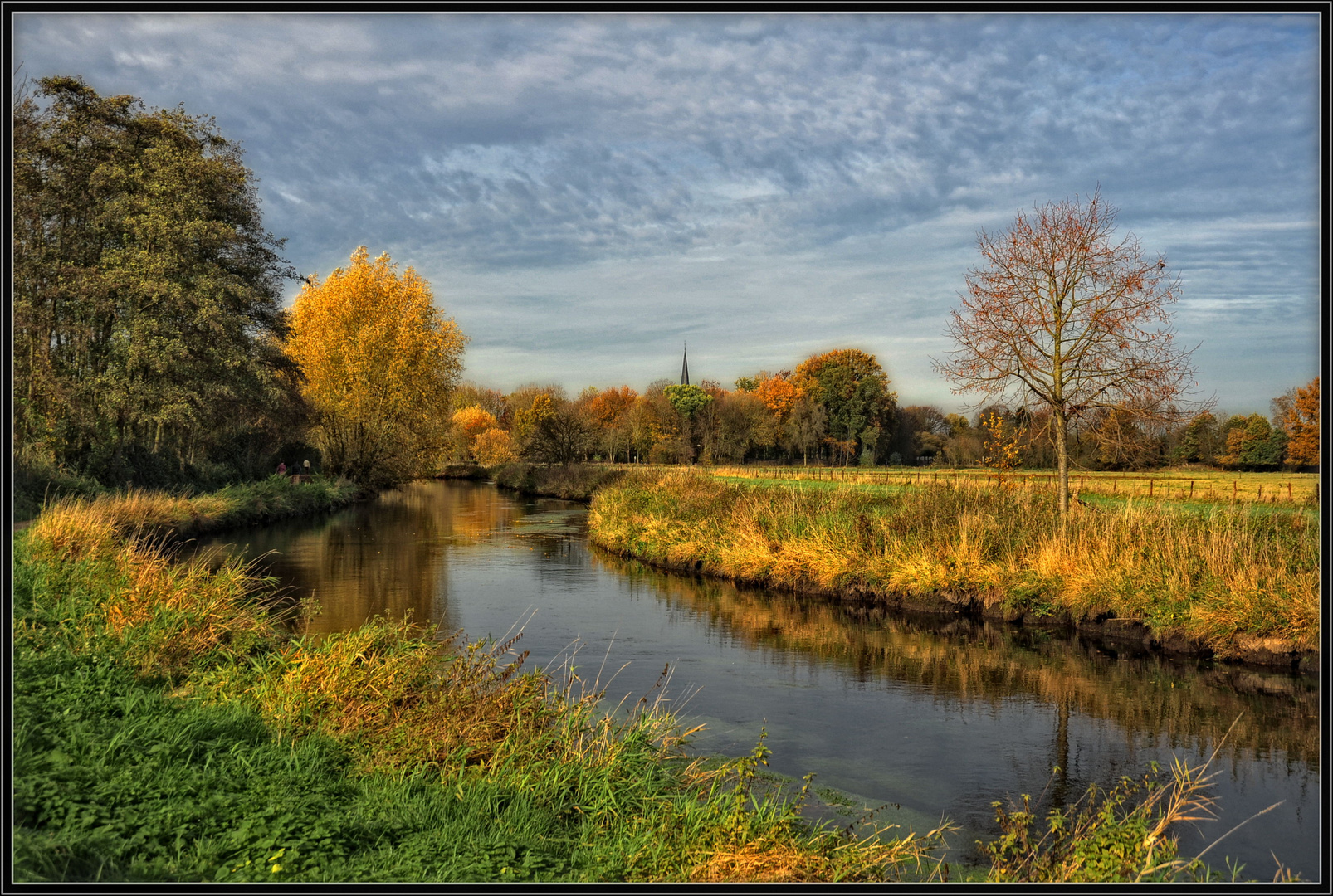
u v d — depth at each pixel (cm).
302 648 874
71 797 497
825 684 1137
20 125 2670
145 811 506
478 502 4591
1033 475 2369
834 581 1755
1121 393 1628
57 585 1064
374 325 4088
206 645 952
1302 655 1184
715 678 1163
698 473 3856
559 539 2795
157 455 3056
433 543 2634
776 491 2486
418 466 4891
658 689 1095
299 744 686
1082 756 881
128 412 2933
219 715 709
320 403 4216
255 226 3531
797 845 581
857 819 714
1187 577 1362
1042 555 1570
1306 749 899
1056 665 1242
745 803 663
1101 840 586
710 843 576
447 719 738
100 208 2944
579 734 761
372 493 4616
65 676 754
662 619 1536
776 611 1616
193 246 3033
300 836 503
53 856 421
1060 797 775
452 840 538
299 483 3850
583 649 1306
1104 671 1205
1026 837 630
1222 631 1245
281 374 3781
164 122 3116
